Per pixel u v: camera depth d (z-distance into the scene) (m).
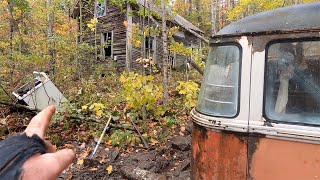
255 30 2.26
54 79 9.20
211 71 2.52
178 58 17.06
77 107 7.22
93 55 16.39
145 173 4.02
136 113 6.48
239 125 2.24
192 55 10.20
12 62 7.65
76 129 6.11
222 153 2.34
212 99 2.45
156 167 4.43
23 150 0.41
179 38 19.12
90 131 5.86
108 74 14.54
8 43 9.80
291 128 2.08
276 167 2.12
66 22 17.23
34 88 6.66
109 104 7.34
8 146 0.41
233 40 2.33
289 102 2.15
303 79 2.12
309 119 2.07
